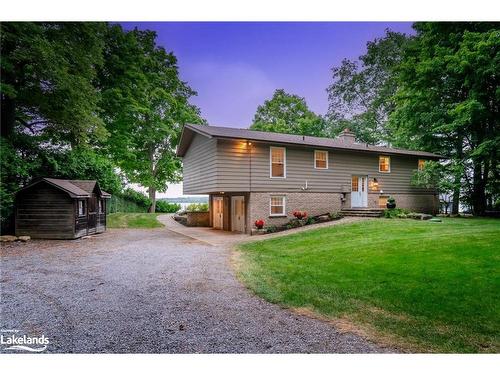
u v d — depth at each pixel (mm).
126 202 27500
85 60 14625
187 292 5738
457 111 15586
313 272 6922
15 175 14055
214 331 4086
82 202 14023
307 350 3617
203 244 11859
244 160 14961
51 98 14703
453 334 3879
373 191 18641
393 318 4406
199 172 16797
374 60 33031
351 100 35938
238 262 8367
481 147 15719
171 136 28750
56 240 12719
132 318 4504
